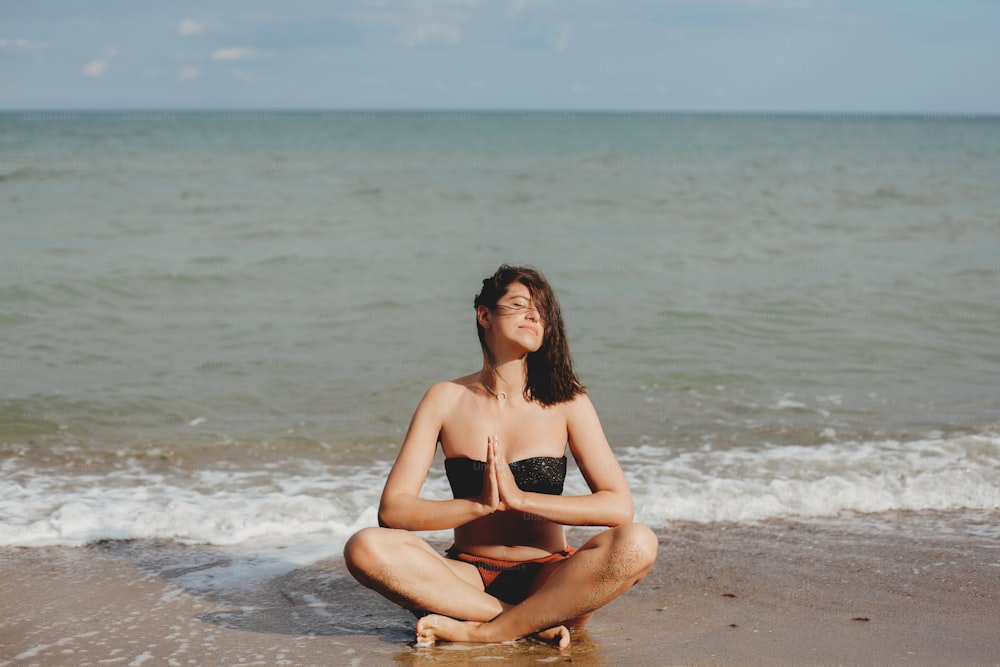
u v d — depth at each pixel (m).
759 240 16.41
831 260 14.17
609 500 3.35
